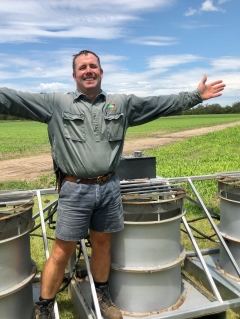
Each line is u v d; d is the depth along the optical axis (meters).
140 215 3.28
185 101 3.18
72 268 4.10
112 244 3.36
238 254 3.97
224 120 76.12
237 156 17.02
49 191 3.80
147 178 4.17
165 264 3.30
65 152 2.90
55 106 2.90
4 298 2.88
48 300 3.16
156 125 60.56
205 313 3.24
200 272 4.29
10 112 2.88
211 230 6.15
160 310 3.38
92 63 2.86
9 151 24.41
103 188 2.96
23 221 2.95
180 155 19.00
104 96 2.93
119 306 3.42
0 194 3.44
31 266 3.23
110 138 2.91
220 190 4.07
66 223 2.96
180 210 3.41
